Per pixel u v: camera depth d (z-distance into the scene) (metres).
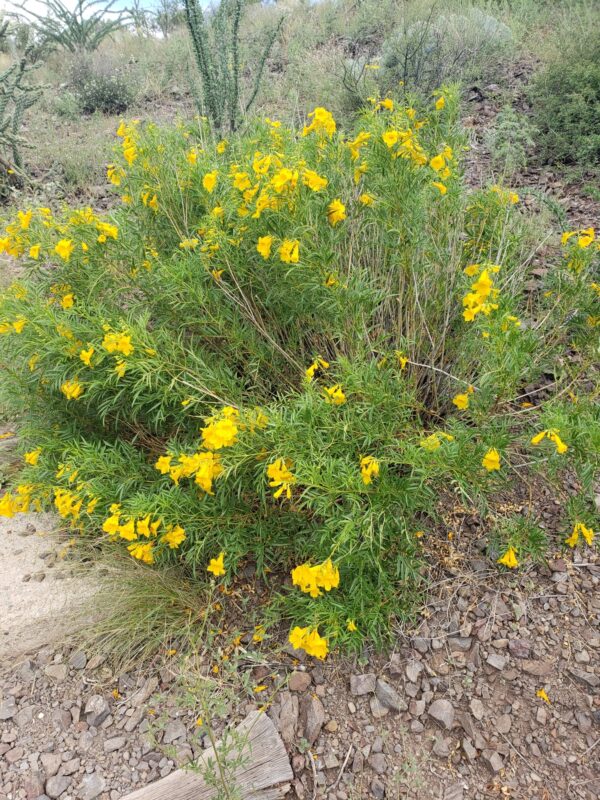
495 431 2.23
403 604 2.40
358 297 2.30
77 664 2.42
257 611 2.52
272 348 2.71
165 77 8.28
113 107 7.84
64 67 9.56
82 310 2.45
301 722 2.21
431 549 2.64
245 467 2.20
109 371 2.43
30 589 2.67
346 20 8.92
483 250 3.06
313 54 7.87
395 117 2.55
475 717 2.16
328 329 2.61
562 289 2.73
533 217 4.17
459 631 2.38
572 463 2.11
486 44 6.74
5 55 10.23
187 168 2.81
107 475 2.47
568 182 4.78
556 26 7.40
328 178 2.60
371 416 2.23
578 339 2.72
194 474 2.29
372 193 2.67
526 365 2.23
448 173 2.65
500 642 2.34
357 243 2.88
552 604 2.43
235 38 4.98
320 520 2.55
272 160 2.37
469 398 2.36
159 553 2.51
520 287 3.04
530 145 5.26
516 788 2.00
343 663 2.35
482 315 2.18
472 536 2.67
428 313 2.96
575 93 5.25
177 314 2.64
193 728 2.19
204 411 2.51
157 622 2.49
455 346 2.96
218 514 2.39
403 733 2.16
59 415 2.82
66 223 2.71
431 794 2.01
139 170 2.79
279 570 2.65
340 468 2.10
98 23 10.47
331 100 6.24
